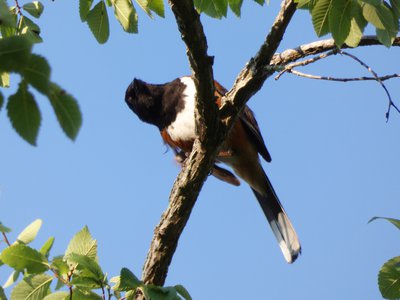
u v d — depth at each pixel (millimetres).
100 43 6855
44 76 3207
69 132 3252
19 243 5719
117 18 6914
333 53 6824
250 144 10734
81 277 5520
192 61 6668
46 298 5590
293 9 6969
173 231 7617
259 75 7223
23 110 3232
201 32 6453
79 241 5922
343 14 5453
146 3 6844
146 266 7688
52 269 5574
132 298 5621
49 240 5801
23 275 5844
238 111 7434
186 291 5574
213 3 6816
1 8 4289
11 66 3188
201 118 7203
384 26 5465
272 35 7074
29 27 6906
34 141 3258
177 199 7613
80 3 6699
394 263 5742
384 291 5766
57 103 3229
